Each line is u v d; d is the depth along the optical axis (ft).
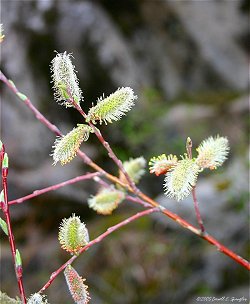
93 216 14.49
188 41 21.06
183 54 21.03
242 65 21.91
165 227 13.73
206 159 4.41
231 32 22.12
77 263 12.73
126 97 4.18
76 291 4.10
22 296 4.17
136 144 16.44
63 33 15.85
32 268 12.61
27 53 15.26
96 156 15.87
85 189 14.56
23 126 14.57
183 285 12.44
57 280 12.20
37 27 15.31
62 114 15.93
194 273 12.67
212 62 21.30
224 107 18.43
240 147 16.79
